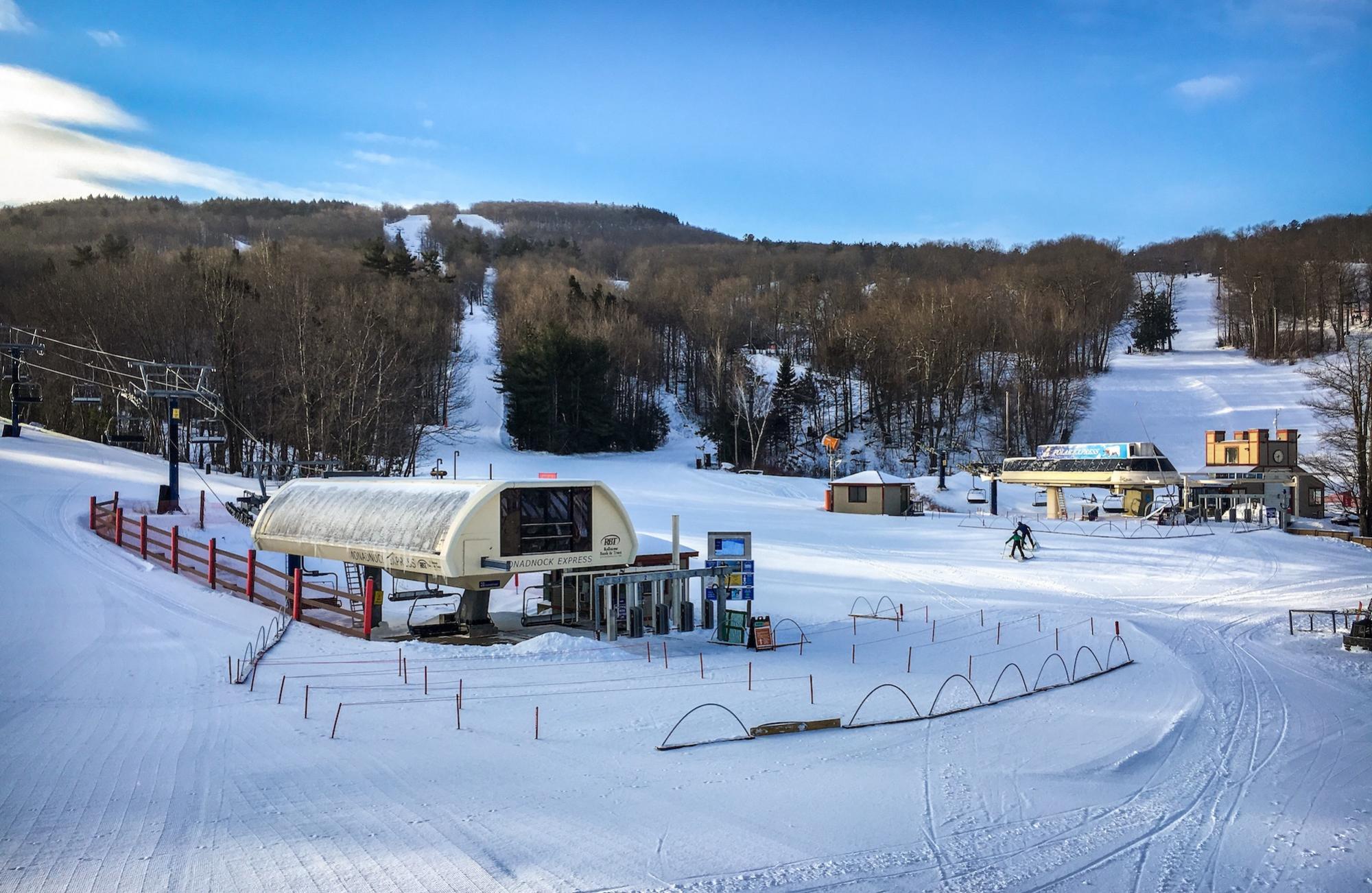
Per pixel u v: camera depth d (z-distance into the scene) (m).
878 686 18.02
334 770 11.82
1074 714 16.36
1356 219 174.12
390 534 21.81
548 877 8.78
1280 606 29.77
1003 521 53.72
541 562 21.75
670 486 68.88
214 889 8.12
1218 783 12.88
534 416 89.19
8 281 98.06
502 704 15.68
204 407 64.62
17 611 20.50
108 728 13.25
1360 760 14.02
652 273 181.75
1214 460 63.31
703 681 18.09
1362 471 51.19
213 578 24.83
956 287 114.44
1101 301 126.00
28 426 57.56
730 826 10.46
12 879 8.16
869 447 96.25
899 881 9.15
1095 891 9.19
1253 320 126.31
